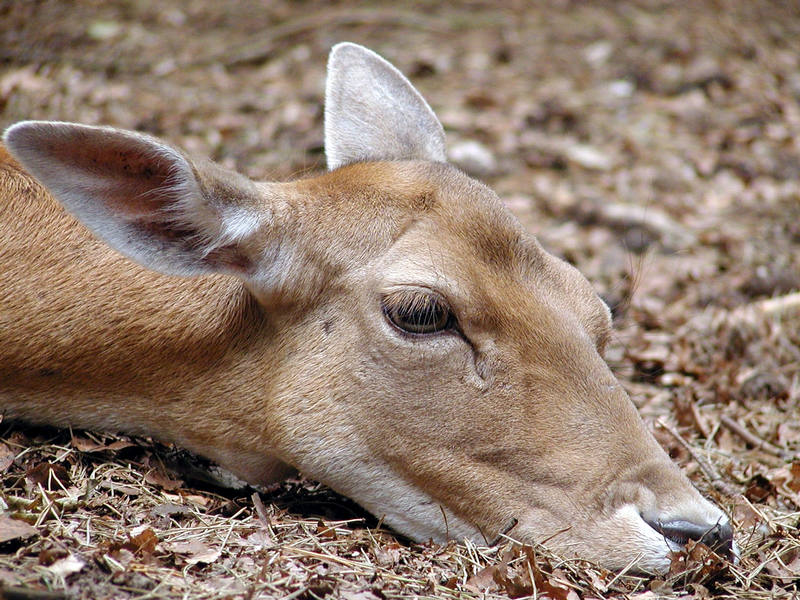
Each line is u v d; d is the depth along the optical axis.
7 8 21.53
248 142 19.89
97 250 9.88
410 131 11.47
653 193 20.38
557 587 8.09
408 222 9.20
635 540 8.53
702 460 11.72
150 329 9.61
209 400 9.65
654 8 31.34
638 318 16.08
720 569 8.54
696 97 24.91
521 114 22.81
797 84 26.45
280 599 7.54
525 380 8.90
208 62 24.55
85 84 20.64
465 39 27.62
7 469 9.12
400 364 8.97
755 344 15.21
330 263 9.14
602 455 8.77
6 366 9.78
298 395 9.20
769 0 32.59
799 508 10.70
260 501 9.14
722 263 18.00
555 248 17.89
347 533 9.05
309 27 27.31
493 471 8.93
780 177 21.70
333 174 9.80
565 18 29.89
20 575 7.32
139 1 28.11
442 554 8.78
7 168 10.30
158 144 8.57
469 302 8.87
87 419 9.97
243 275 9.16
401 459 9.09
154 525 8.58
